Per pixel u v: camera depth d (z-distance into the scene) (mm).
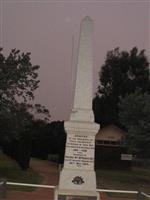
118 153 61562
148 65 76375
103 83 76562
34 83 32656
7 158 45375
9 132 31531
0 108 31469
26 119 32656
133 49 76938
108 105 73500
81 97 15891
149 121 40219
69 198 14992
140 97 42531
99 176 44812
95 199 15055
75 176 15266
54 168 49375
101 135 62875
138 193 18969
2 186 19797
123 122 43062
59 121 72188
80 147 15422
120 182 38500
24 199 20875
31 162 56125
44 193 23969
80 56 16156
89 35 16297
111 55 77625
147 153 40156
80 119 15641
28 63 31906
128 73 75875
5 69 31156
